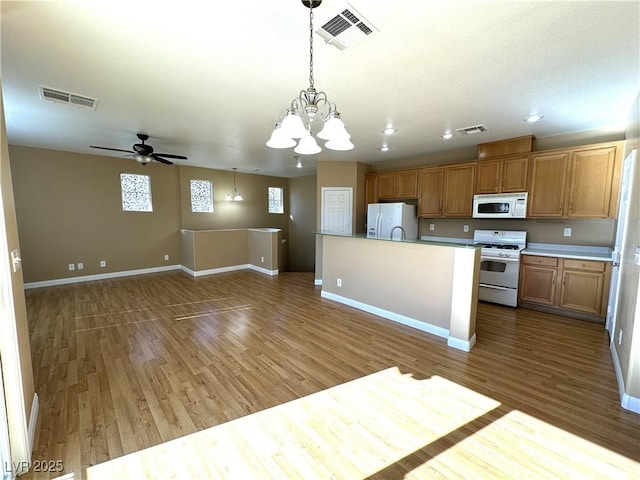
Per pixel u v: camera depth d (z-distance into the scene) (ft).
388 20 5.47
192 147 16.10
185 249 21.80
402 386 7.40
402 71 7.44
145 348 9.42
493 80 7.91
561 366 8.41
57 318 12.10
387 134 13.10
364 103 9.52
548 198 12.72
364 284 13.12
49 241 17.20
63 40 6.07
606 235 12.38
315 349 9.41
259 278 19.90
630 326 6.97
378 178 19.03
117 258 19.81
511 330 10.97
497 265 13.91
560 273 12.34
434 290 10.53
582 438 5.67
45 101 9.36
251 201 27.27
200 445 5.46
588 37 5.96
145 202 21.01
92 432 5.75
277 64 7.09
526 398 6.93
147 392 7.09
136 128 12.42
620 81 7.89
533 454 5.29
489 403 6.74
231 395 7.00
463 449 5.41
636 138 8.45
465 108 9.93
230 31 5.80
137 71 7.43
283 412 6.40
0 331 4.62
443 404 6.69
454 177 15.69
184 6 5.06
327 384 7.48
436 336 10.44
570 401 6.82
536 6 5.08
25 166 16.24
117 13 5.24
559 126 11.91
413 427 5.97
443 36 5.96
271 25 5.62
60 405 6.57
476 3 5.01
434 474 4.87
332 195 19.16
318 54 6.64
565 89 8.43
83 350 9.26
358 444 5.51
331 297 14.92
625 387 6.65
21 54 6.59
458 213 15.58
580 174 11.91
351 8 5.13
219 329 11.01
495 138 13.76
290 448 5.41
